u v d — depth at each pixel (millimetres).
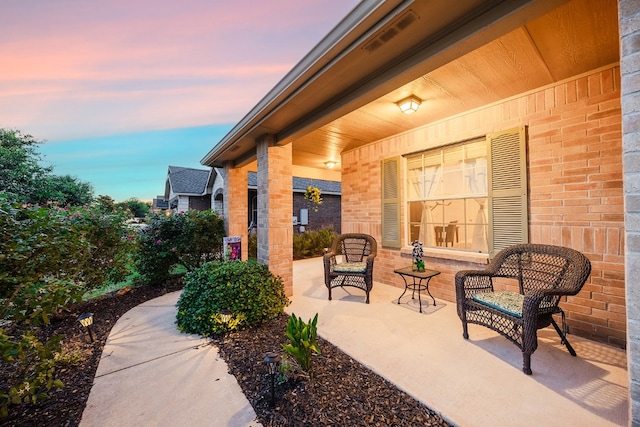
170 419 1649
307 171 7406
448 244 3971
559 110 2744
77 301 2186
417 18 1630
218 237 5922
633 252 1070
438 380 1966
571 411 1642
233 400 1810
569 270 2332
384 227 4621
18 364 2252
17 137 9430
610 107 2453
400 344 2523
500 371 2074
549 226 2824
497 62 2342
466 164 3688
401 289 4375
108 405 1782
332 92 2607
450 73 2523
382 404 1733
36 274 2107
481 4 1542
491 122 3277
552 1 1378
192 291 3107
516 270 2842
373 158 4840
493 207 3250
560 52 2203
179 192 11453
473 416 1609
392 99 3078
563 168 2729
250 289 3098
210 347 2572
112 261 4102
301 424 1574
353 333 2770
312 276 5648
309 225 12977
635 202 1058
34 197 9352
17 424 1604
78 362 2326
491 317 2562
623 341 2389
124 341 2734
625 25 1082
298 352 1931
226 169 6000
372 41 1846
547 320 2223
